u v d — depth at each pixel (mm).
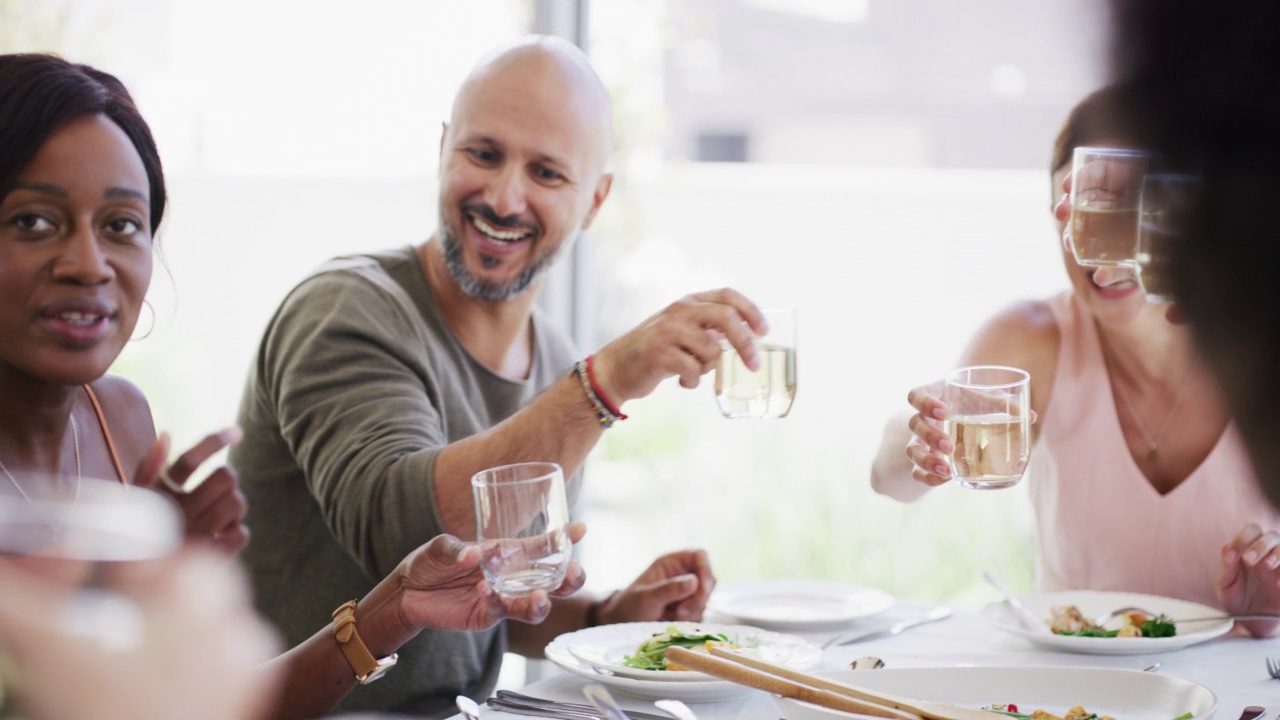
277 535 2064
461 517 1708
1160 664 1577
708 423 3951
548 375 2320
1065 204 1741
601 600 2014
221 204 3629
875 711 1201
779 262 4027
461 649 2016
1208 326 405
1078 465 2109
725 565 3887
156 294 3592
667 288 4008
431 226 3604
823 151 4961
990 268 3936
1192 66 349
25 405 1463
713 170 4086
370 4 3555
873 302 3982
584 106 2148
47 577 413
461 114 2133
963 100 4805
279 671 1464
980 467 1537
